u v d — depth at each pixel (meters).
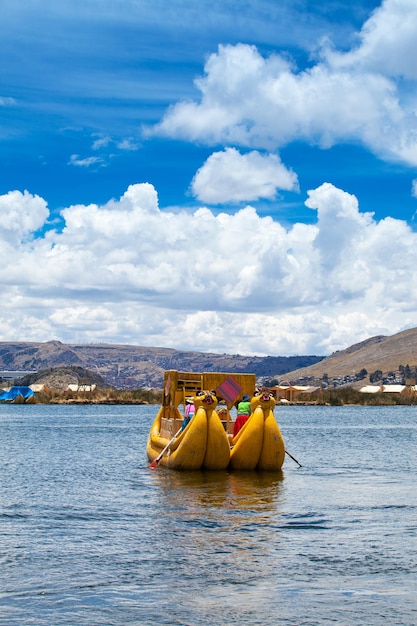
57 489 28.14
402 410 173.88
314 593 14.39
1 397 198.62
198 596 14.22
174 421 32.69
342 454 45.97
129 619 13.08
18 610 13.49
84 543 18.44
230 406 32.50
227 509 23.03
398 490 27.50
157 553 17.34
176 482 28.67
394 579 15.29
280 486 27.81
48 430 76.94
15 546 18.16
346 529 20.06
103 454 45.41
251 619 13.07
